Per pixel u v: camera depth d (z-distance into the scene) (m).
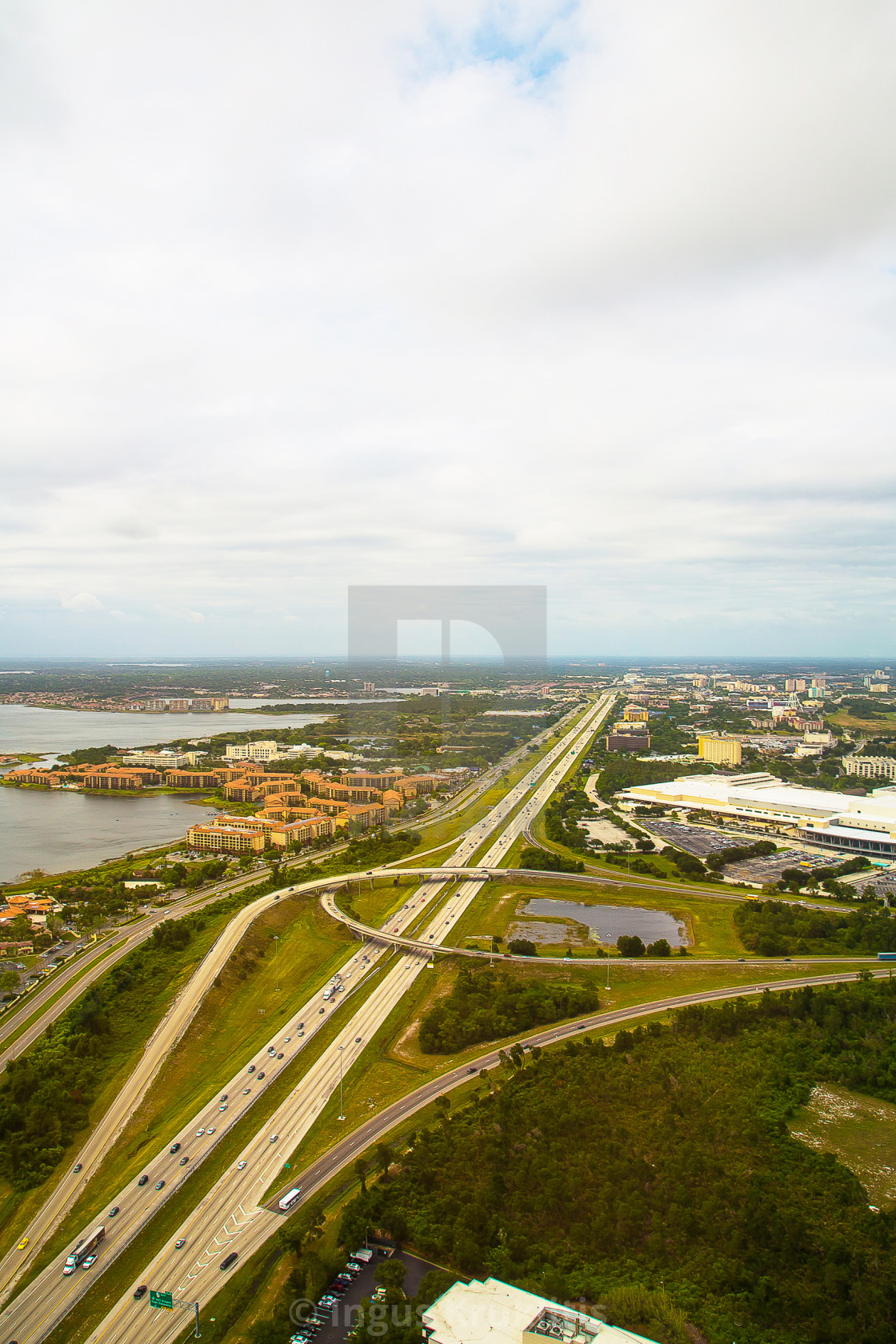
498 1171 129.25
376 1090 157.62
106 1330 102.00
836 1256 113.12
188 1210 123.81
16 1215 126.06
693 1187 126.25
